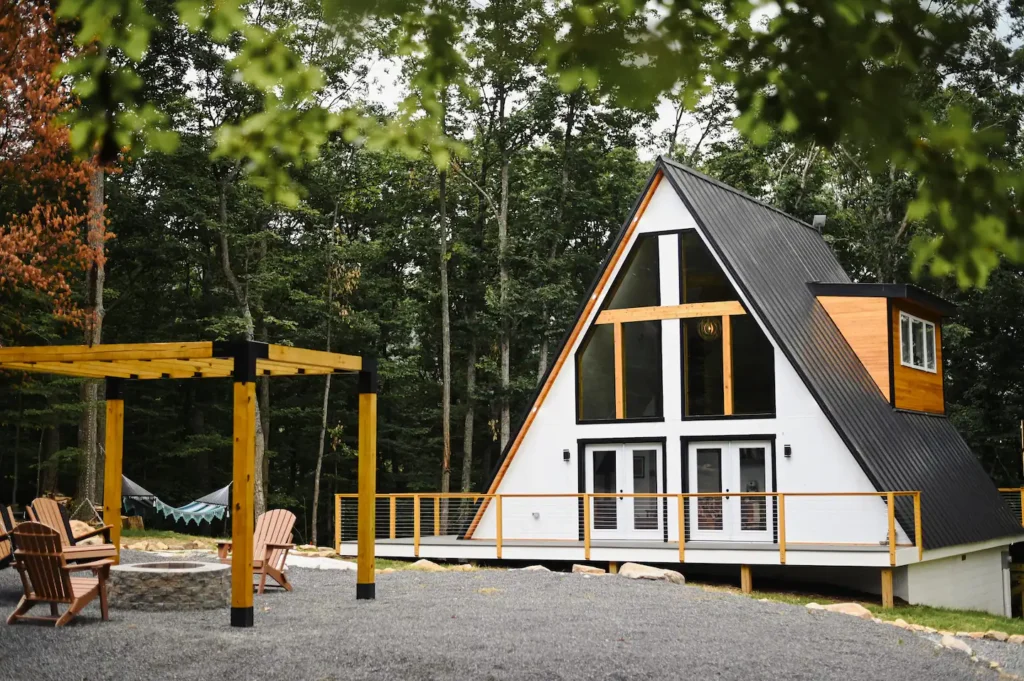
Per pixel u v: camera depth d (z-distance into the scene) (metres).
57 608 11.17
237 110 33.62
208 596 12.38
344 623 11.41
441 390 43.47
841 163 36.44
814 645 11.40
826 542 21.41
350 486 43.34
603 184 40.75
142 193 36.66
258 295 36.03
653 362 23.86
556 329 38.91
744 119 3.30
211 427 40.12
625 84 2.90
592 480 24.19
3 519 13.60
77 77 3.77
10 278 22.09
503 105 38.84
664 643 10.71
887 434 22.83
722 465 22.98
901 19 2.76
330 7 3.22
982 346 36.66
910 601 19.78
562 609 12.70
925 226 3.50
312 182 37.25
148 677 8.87
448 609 12.56
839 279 28.59
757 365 22.77
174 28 29.39
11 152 20.77
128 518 26.41
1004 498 28.19
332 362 13.02
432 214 42.50
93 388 25.66
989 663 12.12
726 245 23.31
